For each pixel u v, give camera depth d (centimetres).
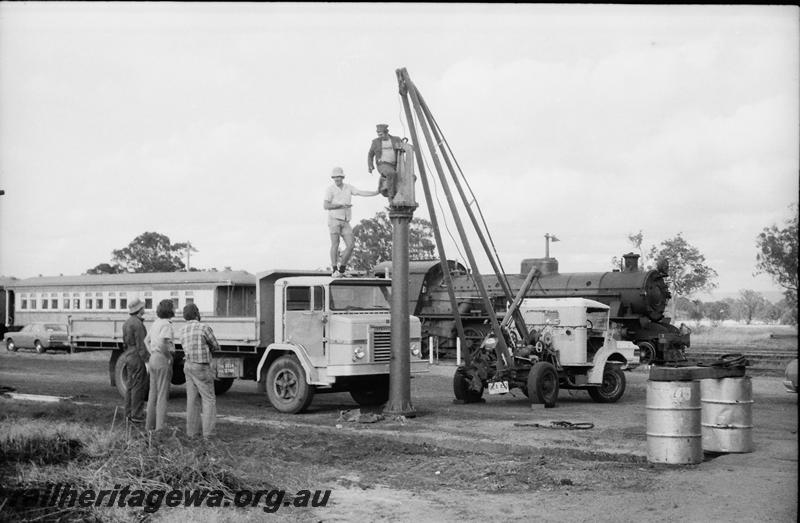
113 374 1741
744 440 1008
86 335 1791
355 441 1090
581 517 730
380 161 1315
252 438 1110
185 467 844
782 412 1448
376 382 1520
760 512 730
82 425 1113
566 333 1627
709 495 795
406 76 1359
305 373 1395
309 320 1414
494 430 1204
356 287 1446
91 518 711
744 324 7381
